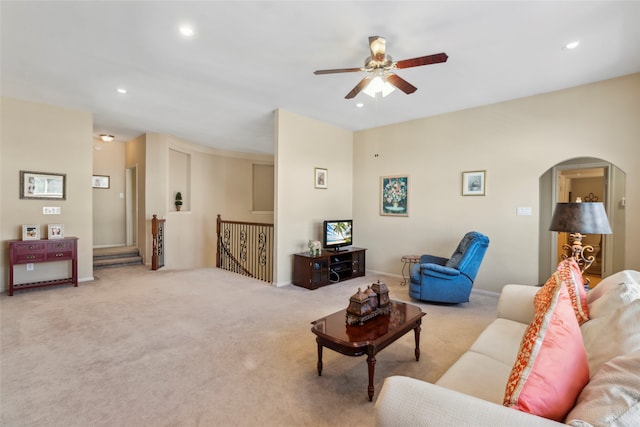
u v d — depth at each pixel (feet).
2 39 8.98
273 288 15.28
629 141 11.50
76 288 14.92
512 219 14.10
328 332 7.00
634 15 7.77
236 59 10.13
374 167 18.98
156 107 15.03
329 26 8.31
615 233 14.83
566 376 3.22
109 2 7.32
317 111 15.71
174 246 22.48
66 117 15.34
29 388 6.82
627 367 2.85
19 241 13.62
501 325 7.02
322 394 6.73
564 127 12.78
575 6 7.47
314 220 17.39
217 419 5.92
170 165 22.79
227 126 18.60
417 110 15.55
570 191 22.16
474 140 15.11
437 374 7.55
